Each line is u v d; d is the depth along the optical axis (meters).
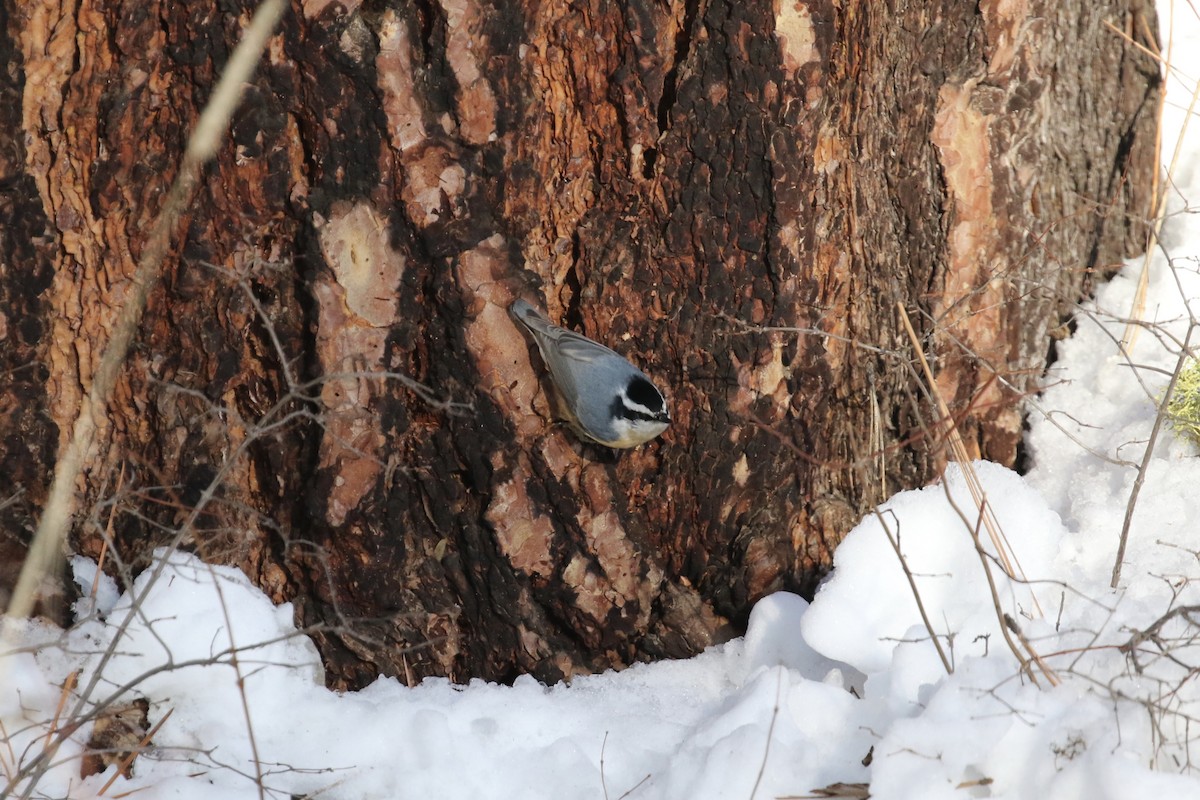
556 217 6.81
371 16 6.11
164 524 6.85
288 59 6.11
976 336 7.62
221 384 6.68
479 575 7.02
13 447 6.55
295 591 7.00
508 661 7.15
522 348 6.72
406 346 6.66
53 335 6.53
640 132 6.57
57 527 4.54
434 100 6.26
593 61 6.46
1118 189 8.12
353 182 6.34
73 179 6.30
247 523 6.89
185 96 6.21
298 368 6.62
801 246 6.72
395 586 6.97
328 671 7.02
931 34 7.29
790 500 7.27
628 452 7.05
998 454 7.86
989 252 7.59
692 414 7.05
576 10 6.32
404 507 6.92
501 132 6.39
